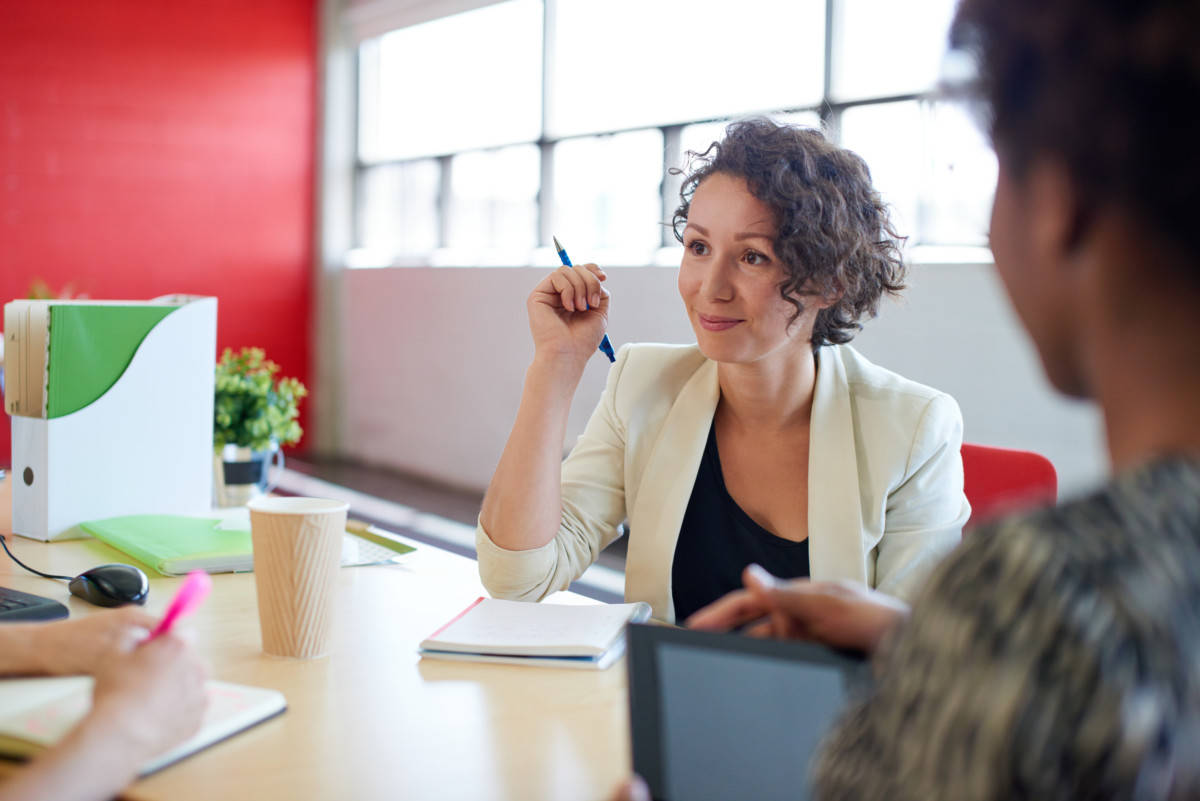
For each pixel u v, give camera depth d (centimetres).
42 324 154
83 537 157
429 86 636
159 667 76
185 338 166
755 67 450
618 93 516
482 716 91
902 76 392
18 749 77
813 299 132
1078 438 344
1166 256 41
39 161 588
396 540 160
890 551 135
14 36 576
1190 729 38
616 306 502
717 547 141
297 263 689
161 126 629
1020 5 44
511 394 570
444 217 629
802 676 70
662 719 74
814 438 134
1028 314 48
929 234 383
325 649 106
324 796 75
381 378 662
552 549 132
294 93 677
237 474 183
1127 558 40
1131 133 40
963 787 40
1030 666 39
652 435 144
